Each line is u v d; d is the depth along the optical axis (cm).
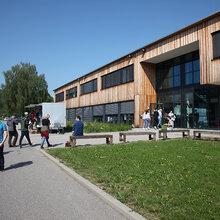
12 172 610
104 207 375
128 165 636
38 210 363
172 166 611
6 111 5128
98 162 685
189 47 1742
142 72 2216
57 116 1816
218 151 832
